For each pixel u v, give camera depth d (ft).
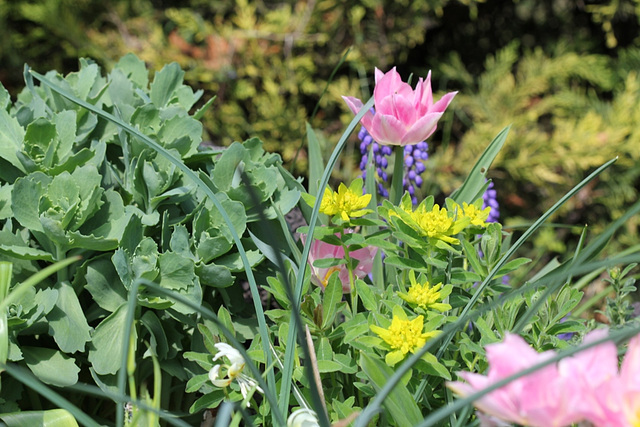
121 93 3.31
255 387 2.63
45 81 2.83
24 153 2.94
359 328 2.63
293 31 8.00
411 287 2.67
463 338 2.72
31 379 2.32
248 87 7.79
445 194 7.63
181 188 3.01
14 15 8.38
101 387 2.82
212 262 2.97
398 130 2.93
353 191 2.79
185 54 7.84
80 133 3.19
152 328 2.87
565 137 7.48
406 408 2.48
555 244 7.33
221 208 2.77
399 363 2.57
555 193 7.85
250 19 7.79
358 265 2.93
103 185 3.13
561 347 2.64
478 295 2.67
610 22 8.32
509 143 7.62
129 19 8.43
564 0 8.75
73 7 8.22
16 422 2.65
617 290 2.90
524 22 9.12
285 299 2.75
